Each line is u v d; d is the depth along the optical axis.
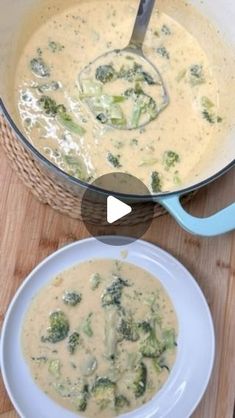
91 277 0.50
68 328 0.49
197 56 0.53
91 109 0.50
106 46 0.52
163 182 0.50
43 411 0.48
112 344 0.49
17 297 0.48
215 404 0.50
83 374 0.49
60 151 0.49
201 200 0.52
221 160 0.48
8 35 0.49
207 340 0.50
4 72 0.49
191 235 0.52
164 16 0.53
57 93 0.50
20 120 0.49
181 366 0.50
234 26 0.52
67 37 0.52
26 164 0.49
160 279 0.50
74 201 0.50
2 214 0.50
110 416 0.49
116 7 0.53
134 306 0.50
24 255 0.50
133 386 0.49
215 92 0.52
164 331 0.50
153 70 0.52
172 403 0.49
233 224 0.45
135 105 0.51
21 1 0.49
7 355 0.48
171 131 0.51
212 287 0.51
